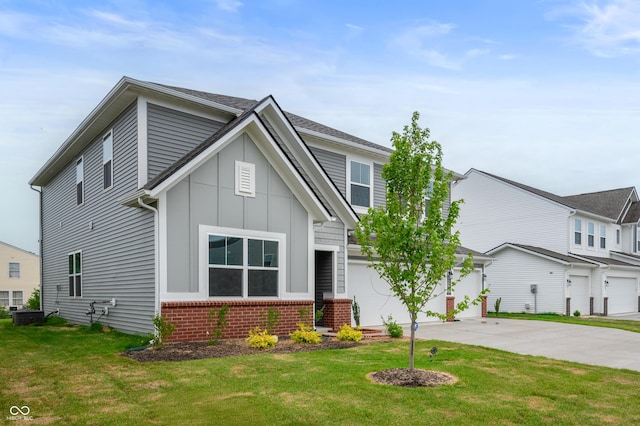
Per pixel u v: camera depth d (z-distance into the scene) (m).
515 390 6.70
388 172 7.94
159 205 10.38
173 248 10.51
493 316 22.19
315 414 5.46
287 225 12.64
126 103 12.07
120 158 12.58
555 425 5.27
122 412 5.54
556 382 7.27
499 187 30.56
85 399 6.05
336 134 16.56
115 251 12.76
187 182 10.83
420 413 5.54
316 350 9.84
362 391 6.41
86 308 14.85
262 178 12.20
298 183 12.66
